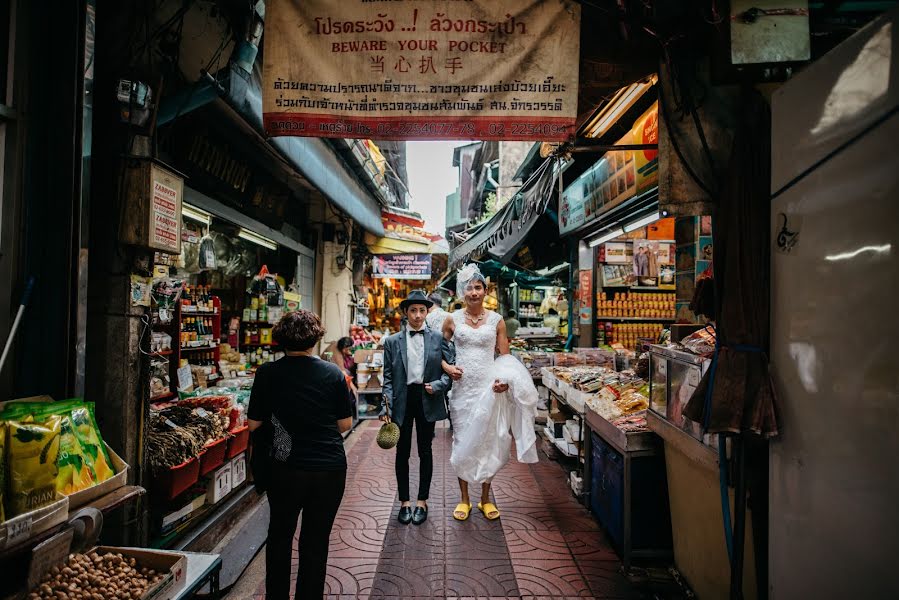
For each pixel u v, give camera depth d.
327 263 8.05
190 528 3.03
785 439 1.66
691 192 2.12
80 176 2.19
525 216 5.47
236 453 3.55
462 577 2.80
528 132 2.28
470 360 3.60
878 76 1.25
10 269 2.06
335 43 2.29
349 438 6.00
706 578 2.35
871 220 1.27
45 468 1.60
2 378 2.06
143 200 2.45
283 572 2.20
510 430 3.69
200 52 3.35
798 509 1.58
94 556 1.81
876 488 1.25
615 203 4.66
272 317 6.17
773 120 1.74
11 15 2.06
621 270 6.91
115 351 2.49
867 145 1.29
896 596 1.19
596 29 2.33
